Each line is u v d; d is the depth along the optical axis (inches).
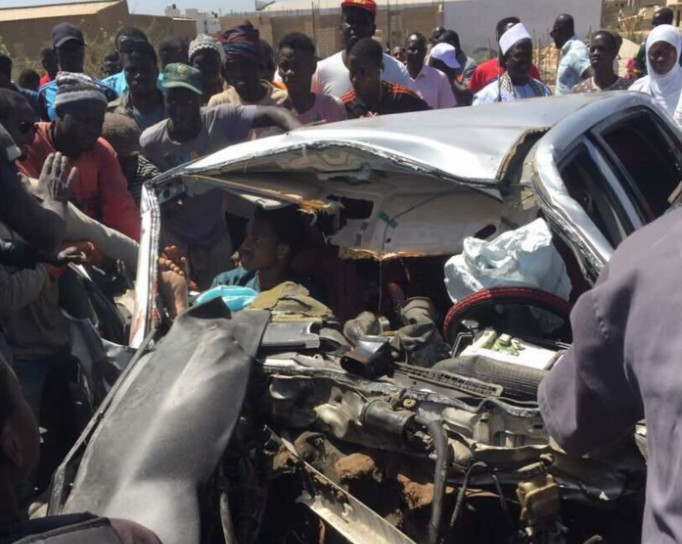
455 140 112.5
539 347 91.9
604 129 127.0
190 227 153.9
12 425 49.6
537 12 952.3
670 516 49.8
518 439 81.5
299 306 117.4
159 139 193.3
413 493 85.8
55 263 127.6
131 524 50.3
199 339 98.9
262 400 96.7
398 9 965.8
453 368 90.7
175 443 84.5
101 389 137.5
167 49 293.0
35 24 763.4
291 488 93.9
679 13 994.1
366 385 90.4
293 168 124.6
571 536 87.0
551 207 96.2
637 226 117.5
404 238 121.3
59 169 132.7
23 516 52.5
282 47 213.2
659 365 51.2
